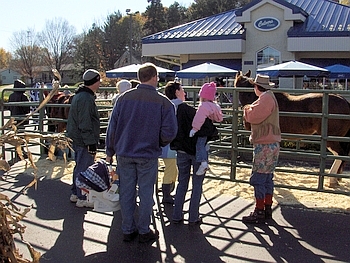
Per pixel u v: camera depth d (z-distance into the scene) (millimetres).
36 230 5023
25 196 6438
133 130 4445
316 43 20344
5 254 2637
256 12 21984
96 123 5766
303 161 9406
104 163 4785
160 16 68062
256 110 5004
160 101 4473
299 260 4191
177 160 5160
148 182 4551
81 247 4539
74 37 71938
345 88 19781
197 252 4387
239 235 4848
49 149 2953
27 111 10633
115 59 71312
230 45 21953
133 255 4328
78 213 5648
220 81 16453
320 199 6207
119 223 5273
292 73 14367
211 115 4848
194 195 5098
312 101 6828
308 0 25531
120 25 71062
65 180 7465
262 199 5211
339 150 6883
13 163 9070
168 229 5047
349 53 20703
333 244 4574
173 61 27250
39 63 72750
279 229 5023
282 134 6547
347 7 23594
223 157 9844
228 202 6074
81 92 5695
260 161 5129
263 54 22156
